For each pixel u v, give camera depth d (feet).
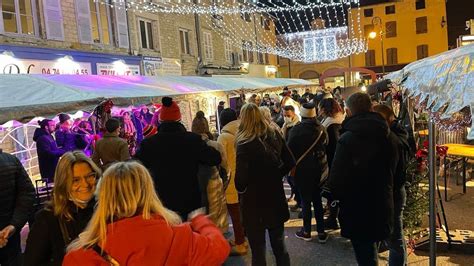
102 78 24.38
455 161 22.80
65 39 33.86
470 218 17.79
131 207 5.44
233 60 77.97
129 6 43.32
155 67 47.57
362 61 135.13
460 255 14.42
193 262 5.56
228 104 51.24
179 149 12.04
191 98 27.96
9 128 27.20
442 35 130.31
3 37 27.61
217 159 12.53
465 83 7.25
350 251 15.39
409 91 9.84
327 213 19.77
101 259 5.32
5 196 10.59
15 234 10.87
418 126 24.81
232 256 15.62
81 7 35.88
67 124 21.67
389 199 10.73
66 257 5.53
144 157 12.11
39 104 14.62
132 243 5.24
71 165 7.70
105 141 16.12
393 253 12.11
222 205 15.05
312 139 15.81
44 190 19.26
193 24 60.18
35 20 31.27
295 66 133.90
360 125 10.64
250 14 93.25
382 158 10.56
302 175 15.99
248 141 11.44
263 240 11.60
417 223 15.07
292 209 20.88
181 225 5.83
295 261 14.67
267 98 44.04
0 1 27.86
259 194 11.46
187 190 11.97
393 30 133.49
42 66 30.50
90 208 7.76
